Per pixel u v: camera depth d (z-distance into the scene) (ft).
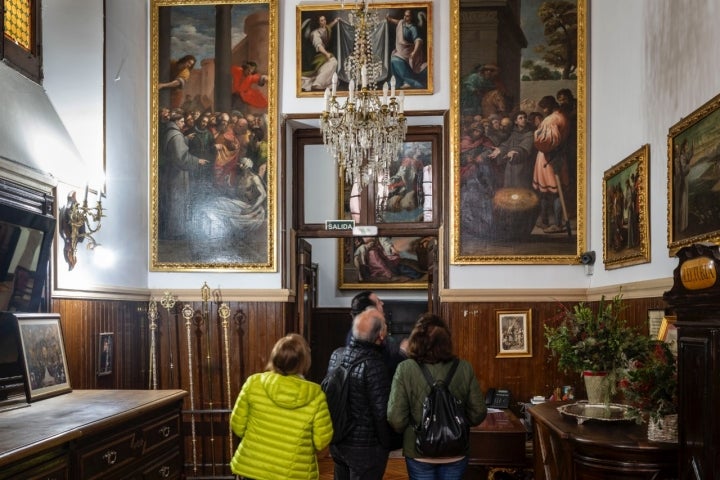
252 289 29.48
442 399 14.87
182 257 29.81
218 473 28.76
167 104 30.12
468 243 29.37
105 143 24.93
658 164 20.83
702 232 17.08
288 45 30.45
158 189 29.94
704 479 11.53
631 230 23.04
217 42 30.25
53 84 21.93
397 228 31.63
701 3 17.76
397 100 25.21
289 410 14.32
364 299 19.58
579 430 14.83
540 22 29.48
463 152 29.53
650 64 21.61
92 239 22.95
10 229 17.38
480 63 29.58
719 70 16.67
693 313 12.07
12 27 19.66
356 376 16.06
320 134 32.27
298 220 31.99
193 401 28.89
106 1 25.73
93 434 13.98
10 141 17.66
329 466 29.40
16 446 11.43
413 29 30.12
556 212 29.14
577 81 29.17
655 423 13.78
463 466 15.28
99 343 24.23
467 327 29.22
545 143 29.27
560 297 28.91
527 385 28.94
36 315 17.38
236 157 29.99
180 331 29.48
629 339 16.61
